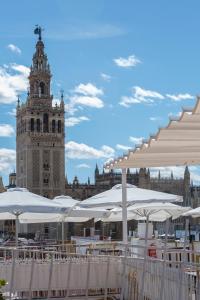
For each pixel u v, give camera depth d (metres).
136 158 13.14
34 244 35.38
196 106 8.55
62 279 20.36
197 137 10.45
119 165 14.66
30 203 22.39
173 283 13.23
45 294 20.80
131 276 17.73
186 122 9.37
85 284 20.48
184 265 12.13
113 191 25.11
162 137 10.41
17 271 19.95
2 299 12.02
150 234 29.80
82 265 20.59
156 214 29.67
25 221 33.00
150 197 23.62
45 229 170.50
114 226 136.88
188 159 13.60
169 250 15.70
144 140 10.80
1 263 20.00
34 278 20.12
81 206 23.53
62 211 22.61
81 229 158.25
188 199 199.25
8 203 22.30
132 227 108.69
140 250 22.78
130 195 24.20
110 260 20.55
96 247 23.59
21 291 20.00
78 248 26.25
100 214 26.45
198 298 11.43
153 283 15.17
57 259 20.44
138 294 16.66
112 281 20.47
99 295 20.62
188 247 24.39
